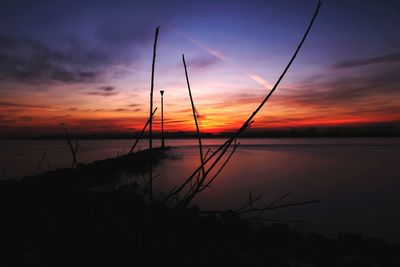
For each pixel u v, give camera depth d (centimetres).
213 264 197
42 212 217
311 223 718
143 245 122
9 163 1991
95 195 153
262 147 5478
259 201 938
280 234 514
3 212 265
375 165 2122
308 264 363
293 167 1984
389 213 812
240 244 225
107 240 136
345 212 821
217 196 997
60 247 148
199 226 202
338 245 491
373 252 469
